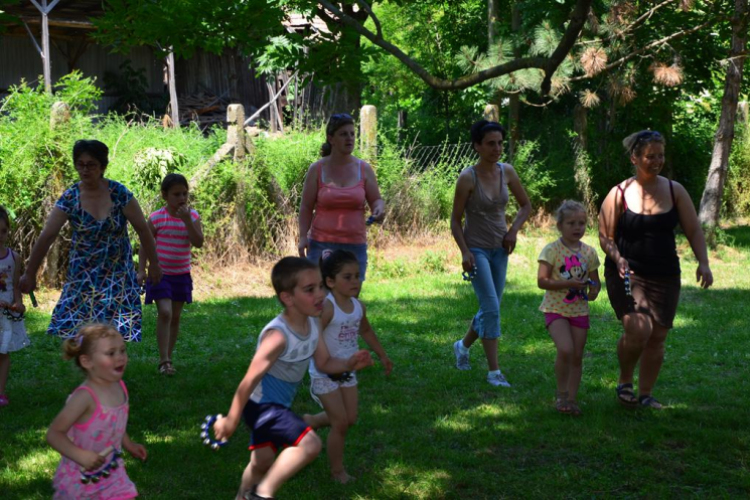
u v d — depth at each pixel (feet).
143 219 18.83
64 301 18.30
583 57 37.32
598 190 51.49
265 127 61.21
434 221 43.78
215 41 22.41
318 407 19.25
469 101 59.82
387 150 42.52
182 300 22.49
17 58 69.00
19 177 30.89
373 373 22.20
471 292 33.76
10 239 31.32
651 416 18.42
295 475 15.02
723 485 14.76
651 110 53.01
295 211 39.32
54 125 32.35
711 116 59.21
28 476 14.90
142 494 14.29
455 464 15.78
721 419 18.06
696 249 18.42
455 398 19.99
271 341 12.50
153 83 75.25
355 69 24.02
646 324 17.97
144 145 35.47
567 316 18.74
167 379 21.59
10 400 19.70
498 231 21.48
